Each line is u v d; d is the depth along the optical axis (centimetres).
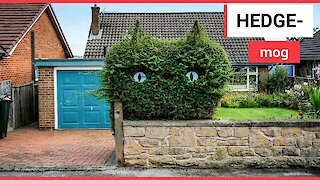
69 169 956
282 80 2698
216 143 955
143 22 3125
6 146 1268
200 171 935
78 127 1705
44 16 2358
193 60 961
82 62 1677
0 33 1920
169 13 3225
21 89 1784
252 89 2692
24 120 1812
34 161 1041
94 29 2959
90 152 1157
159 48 980
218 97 984
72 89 1695
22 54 2053
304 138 959
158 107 977
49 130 1661
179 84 973
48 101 1686
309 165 959
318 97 1114
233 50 2878
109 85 975
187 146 955
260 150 959
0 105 1424
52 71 1686
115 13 3206
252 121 957
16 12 2148
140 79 977
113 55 976
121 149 968
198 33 989
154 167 960
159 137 959
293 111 1641
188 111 980
